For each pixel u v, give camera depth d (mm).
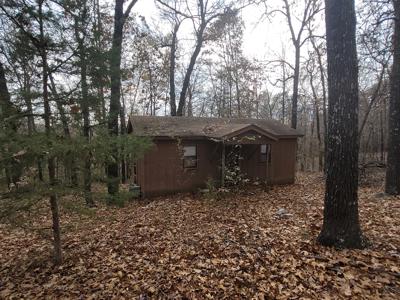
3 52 5289
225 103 32750
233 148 14641
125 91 22125
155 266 5535
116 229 8391
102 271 5613
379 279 4109
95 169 5719
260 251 5609
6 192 4973
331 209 5301
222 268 5090
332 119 5250
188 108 33656
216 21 19047
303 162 30000
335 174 5227
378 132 29422
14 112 4871
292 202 10336
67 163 5172
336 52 5137
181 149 13781
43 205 6102
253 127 13062
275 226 7238
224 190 12297
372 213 7270
